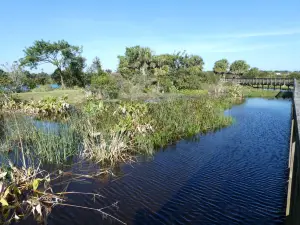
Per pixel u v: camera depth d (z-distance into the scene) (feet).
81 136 33.96
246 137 38.78
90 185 22.52
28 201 18.29
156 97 76.23
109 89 75.20
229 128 44.91
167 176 24.34
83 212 18.30
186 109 50.60
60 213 18.16
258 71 165.78
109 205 19.21
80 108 60.03
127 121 33.96
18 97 74.38
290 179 17.02
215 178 23.88
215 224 16.78
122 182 23.03
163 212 18.24
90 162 27.91
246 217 17.51
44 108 58.54
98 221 17.28
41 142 30.55
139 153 30.83
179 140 36.94
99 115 44.01
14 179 19.75
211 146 34.09
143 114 41.47
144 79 89.61
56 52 117.50
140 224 16.90
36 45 114.01
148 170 25.79
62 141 30.81
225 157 29.71
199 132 41.68
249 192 21.08
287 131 42.70
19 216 17.63
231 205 19.08
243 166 26.84
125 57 120.47
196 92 96.02
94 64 118.42
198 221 17.11
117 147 29.04
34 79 119.34
